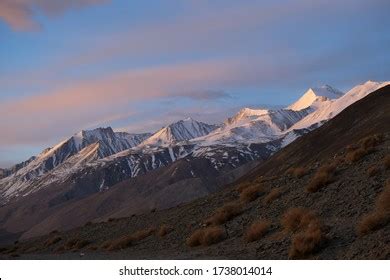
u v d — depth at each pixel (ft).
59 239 179.93
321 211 71.20
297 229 66.23
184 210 132.77
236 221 85.97
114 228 156.46
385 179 71.26
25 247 203.82
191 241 83.25
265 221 74.69
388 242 48.55
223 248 72.95
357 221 60.39
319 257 52.90
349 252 50.70
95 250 122.31
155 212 170.09
